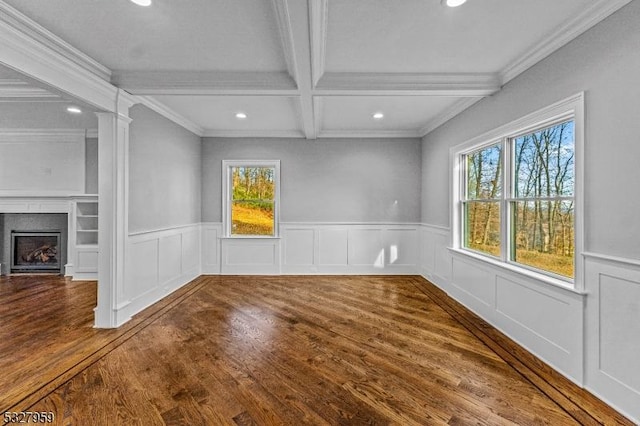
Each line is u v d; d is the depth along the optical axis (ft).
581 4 6.31
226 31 7.35
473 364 7.74
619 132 5.97
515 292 9.06
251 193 17.79
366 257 17.66
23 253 17.42
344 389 6.66
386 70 9.47
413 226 17.62
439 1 6.23
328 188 17.69
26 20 6.72
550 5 6.35
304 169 17.60
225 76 9.70
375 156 17.57
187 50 8.29
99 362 7.74
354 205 17.72
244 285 15.39
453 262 13.29
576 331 6.89
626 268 5.80
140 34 7.48
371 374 7.25
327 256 17.70
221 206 17.49
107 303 10.00
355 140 17.57
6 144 16.47
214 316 11.04
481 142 11.07
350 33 7.41
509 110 9.40
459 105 12.37
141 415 5.81
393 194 17.65
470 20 6.89
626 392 5.80
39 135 16.48
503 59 8.75
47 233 17.39
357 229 17.71
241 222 17.84
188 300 12.93
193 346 8.66
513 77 9.15
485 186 11.69
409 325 10.28
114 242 10.06
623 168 5.90
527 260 9.24
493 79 9.71
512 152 9.98
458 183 13.37
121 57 8.67
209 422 5.63
